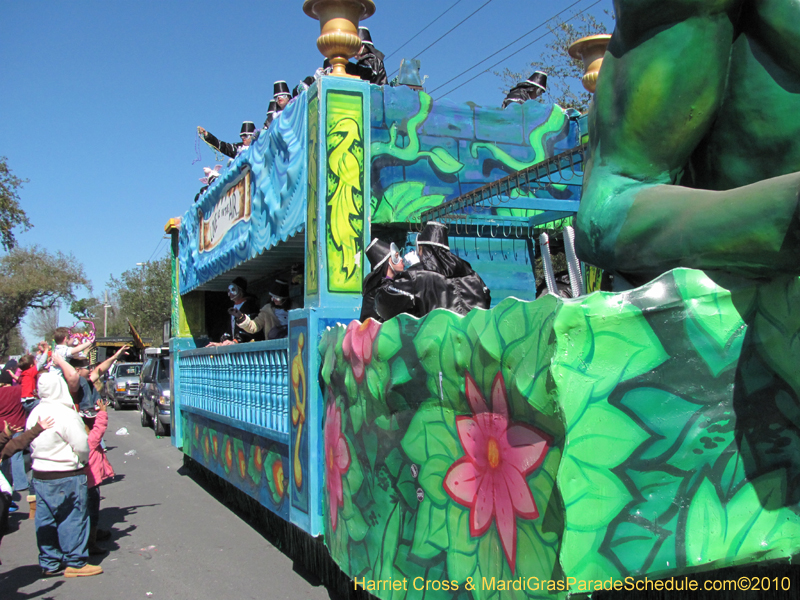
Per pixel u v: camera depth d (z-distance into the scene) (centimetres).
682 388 237
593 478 229
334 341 454
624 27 280
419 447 337
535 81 732
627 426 233
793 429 249
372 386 382
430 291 411
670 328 235
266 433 601
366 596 446
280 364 582
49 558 587
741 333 240
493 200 606
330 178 523
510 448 264
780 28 245
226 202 818
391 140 598
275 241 620
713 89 263
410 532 345
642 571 230
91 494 640
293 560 604
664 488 235
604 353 231
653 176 275
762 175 260
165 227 1173
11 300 5741
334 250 520
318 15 559
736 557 239
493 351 270
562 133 672
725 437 240
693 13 257
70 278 5934
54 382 589
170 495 912
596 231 278
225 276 907
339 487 446
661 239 248
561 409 225
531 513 249
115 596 529
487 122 639
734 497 241
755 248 217
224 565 596
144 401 1938
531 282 663
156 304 5197
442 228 466
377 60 729
